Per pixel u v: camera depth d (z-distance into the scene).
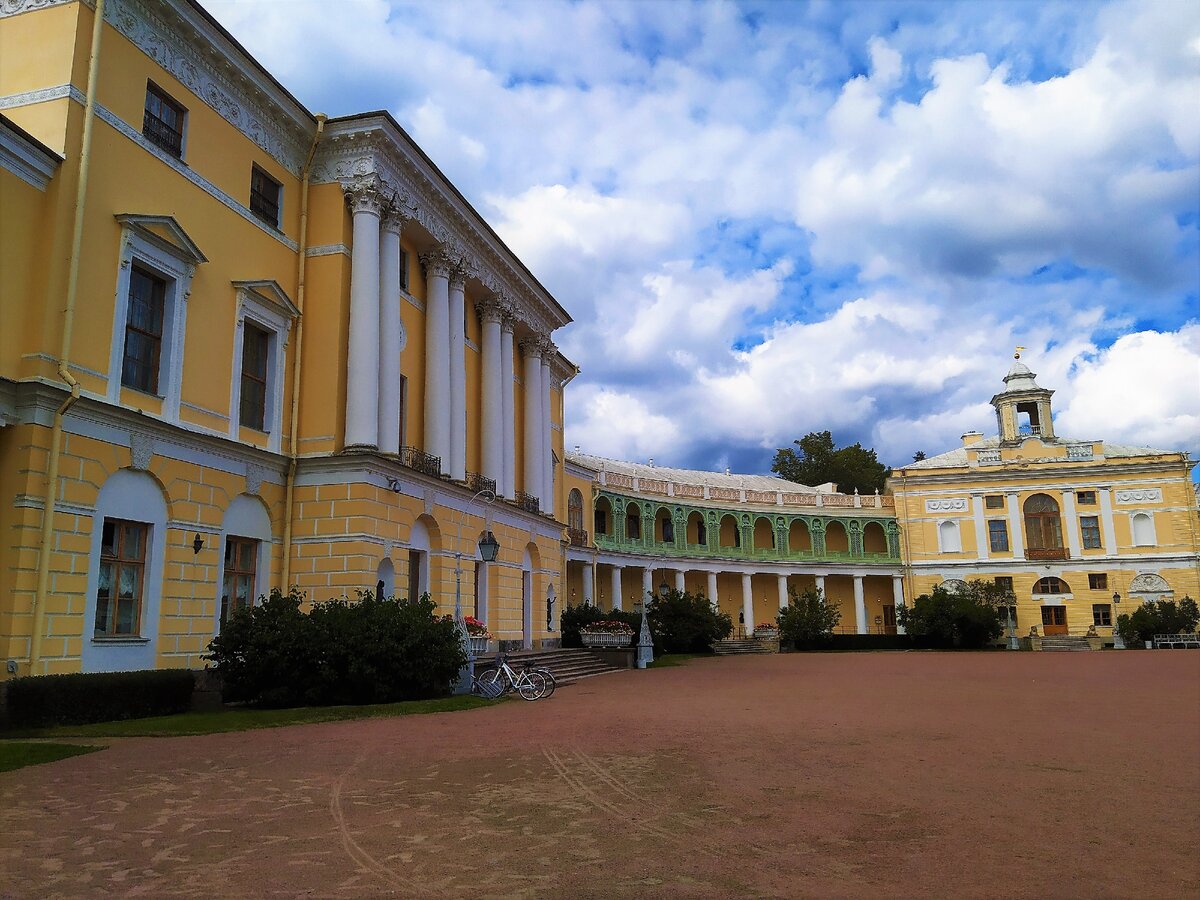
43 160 15.29
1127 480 61.91
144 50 17.75
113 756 10.66
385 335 22.81
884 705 17.47
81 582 15.41
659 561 54.84
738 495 61.81
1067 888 5.60
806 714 15.72
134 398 16.97
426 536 24.52
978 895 5.46
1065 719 14.98
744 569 60.53
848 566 63.91
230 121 20.31
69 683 13.80
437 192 25.41
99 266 16.20
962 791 8.66
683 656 42.00
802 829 7.11
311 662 17.03
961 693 20.45
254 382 20.92
